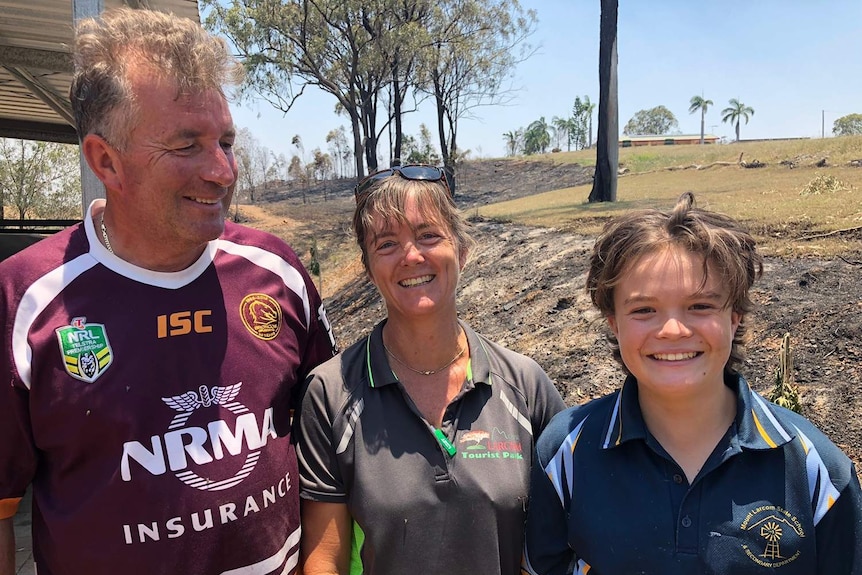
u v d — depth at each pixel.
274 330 1.88
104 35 1.59
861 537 1.51
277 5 17.91
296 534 1.85
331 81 19.67
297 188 40.91
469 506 1.77
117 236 1.71
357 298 13.48
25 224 12.34
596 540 1.66
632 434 1.66
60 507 1.62
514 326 7.67
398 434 1.82
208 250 1.82
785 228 7.14
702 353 1.61
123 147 1.57
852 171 12.71
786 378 4.19
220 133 1.64
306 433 1.89
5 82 8.55
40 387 1.58
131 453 1.59
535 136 69.88
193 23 1.68
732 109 79.56
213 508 1.65
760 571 1.51
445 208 1.93
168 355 1.68
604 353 5.83
